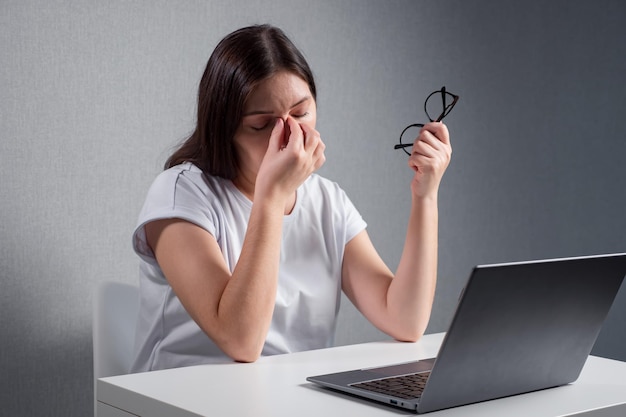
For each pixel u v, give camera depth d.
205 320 1.22
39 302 1.89
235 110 1.36
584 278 0.95
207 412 0.88
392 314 1.42
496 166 2.71
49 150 1.89
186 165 1.47
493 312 0.87
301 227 1.52
